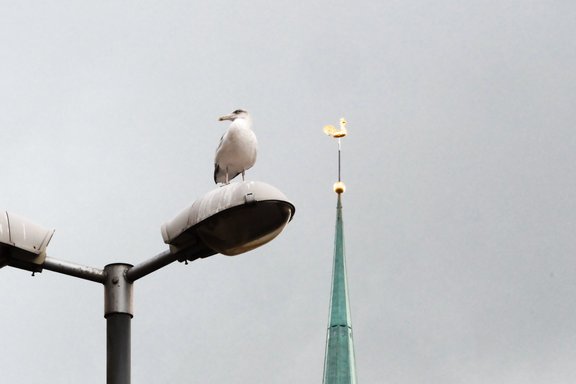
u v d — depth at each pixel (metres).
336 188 90.12
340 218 89.75
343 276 86.94
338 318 84.81
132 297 19.08
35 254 18.44
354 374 82.50
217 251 18.86
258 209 18.53
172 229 18.73
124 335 18.81
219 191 18.52
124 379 18.62
